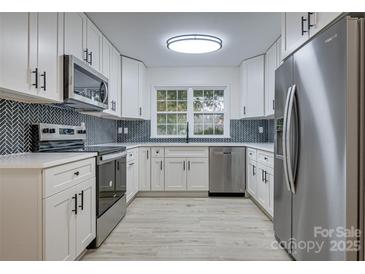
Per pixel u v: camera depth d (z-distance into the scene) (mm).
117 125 4949
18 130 2203
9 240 1533
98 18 2861
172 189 4359
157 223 3057
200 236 2662
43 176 1547
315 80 1591
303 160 1749
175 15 2828
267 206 3152
